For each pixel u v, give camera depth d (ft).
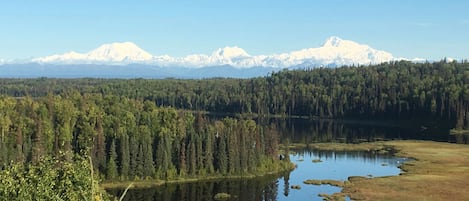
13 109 466.29
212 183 432.25
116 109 487.20
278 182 434.30
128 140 434.30
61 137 436.76
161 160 442.09
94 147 424.46
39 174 117.08
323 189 402.31
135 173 430.20
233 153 461.78
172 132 483.51
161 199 377.71
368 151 609.42
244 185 423.64
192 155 450.30
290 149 628.28
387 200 357.41
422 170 472.85
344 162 533.55
